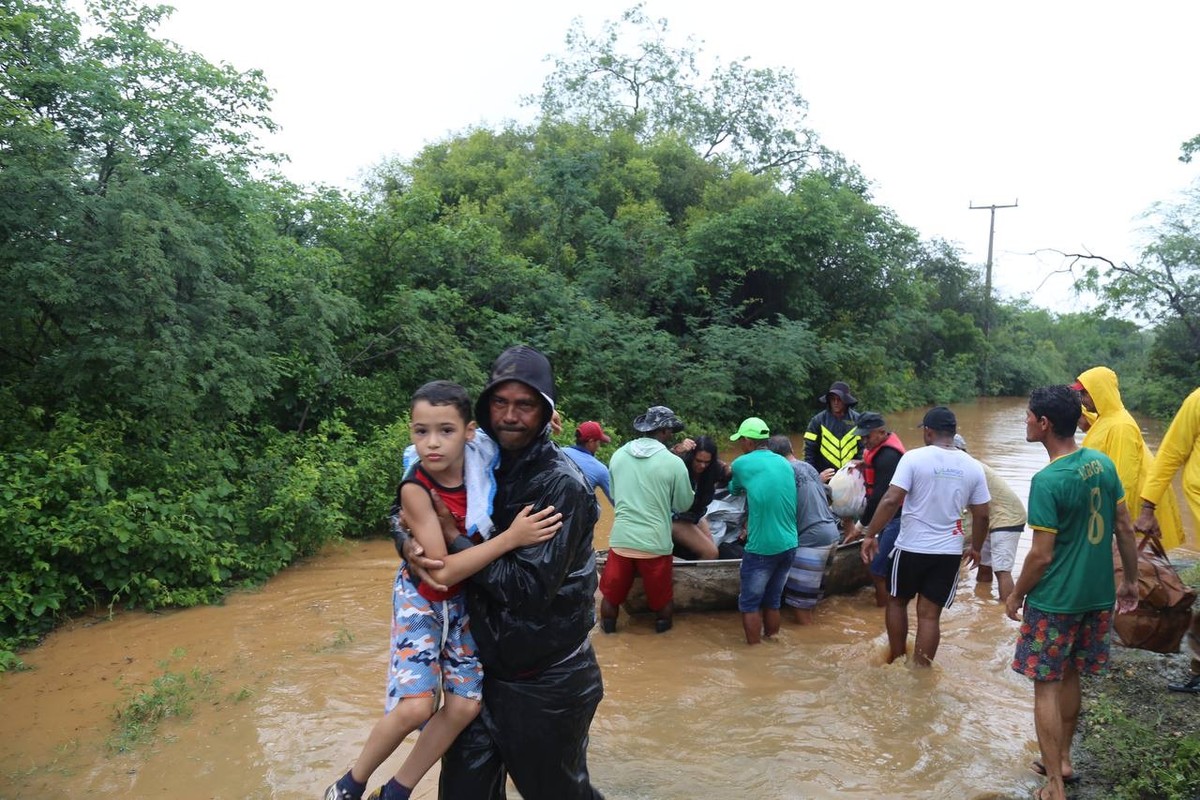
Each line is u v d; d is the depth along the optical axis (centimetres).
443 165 2419
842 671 598
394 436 1008
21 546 637
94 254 715
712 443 739
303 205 1262
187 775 443
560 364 1562
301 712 517
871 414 775
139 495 707
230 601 726
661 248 2091
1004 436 2125
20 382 809
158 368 724
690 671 598
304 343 1003
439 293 1303
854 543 780
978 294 4288
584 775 321
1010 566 741
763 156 3147
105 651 612
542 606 282
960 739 494
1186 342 2620
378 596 745
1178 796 418
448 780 305
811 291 2291
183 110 883
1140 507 578
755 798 428
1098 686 564
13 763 453
